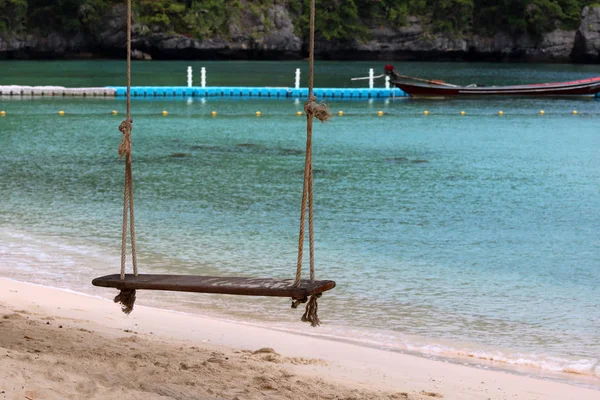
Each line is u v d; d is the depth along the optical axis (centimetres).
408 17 12700
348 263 1711
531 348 1188
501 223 2178
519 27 12694
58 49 11844
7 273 1548
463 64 12338
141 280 848
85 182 2745
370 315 1340
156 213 2236
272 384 841
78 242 1850
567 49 12838
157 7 11900
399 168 3175
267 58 12475
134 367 846
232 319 1288
